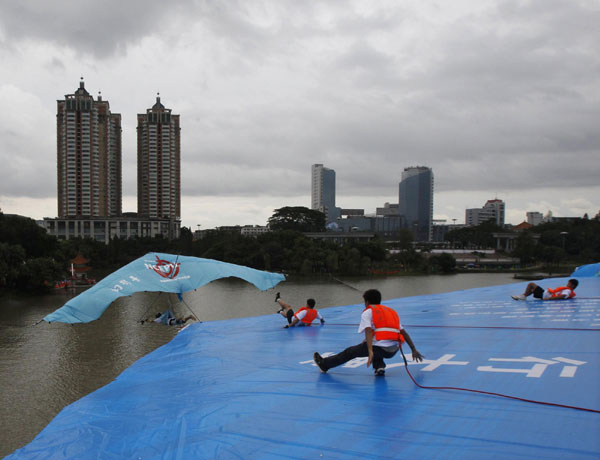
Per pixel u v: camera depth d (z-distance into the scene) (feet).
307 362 32.94
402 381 25.52
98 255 414.00
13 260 232.94
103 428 24.02
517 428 18.01
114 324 152.66
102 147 600.39
